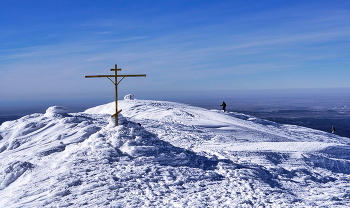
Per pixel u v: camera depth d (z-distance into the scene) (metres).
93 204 8.09
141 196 8.72
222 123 29.12
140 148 11.96
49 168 11.52
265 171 12.38
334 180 12.51
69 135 17.42
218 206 8.15
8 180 11.55
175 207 8.01
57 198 8.61
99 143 12.38
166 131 21.89
